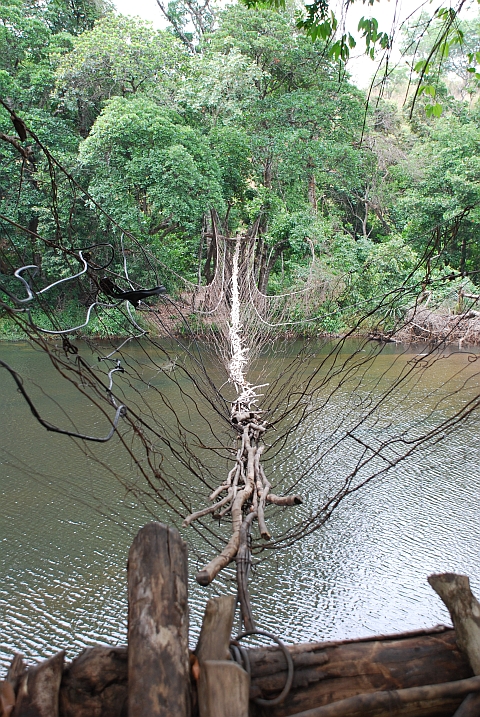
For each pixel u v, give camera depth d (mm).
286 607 5668
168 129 20031
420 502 7617
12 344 19500
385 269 19531
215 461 8742
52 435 10008
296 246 21922
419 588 5906
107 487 7895
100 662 1851
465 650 1959
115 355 17078
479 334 14148
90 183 20109
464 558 6410
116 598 5719
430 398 12227
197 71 22828
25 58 24047
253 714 1875
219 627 1867
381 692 1846
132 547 1901
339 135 23500
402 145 27906
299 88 23984
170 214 20484
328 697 1909
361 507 7504
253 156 23547
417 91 4445
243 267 19344
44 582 5898
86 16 27141
